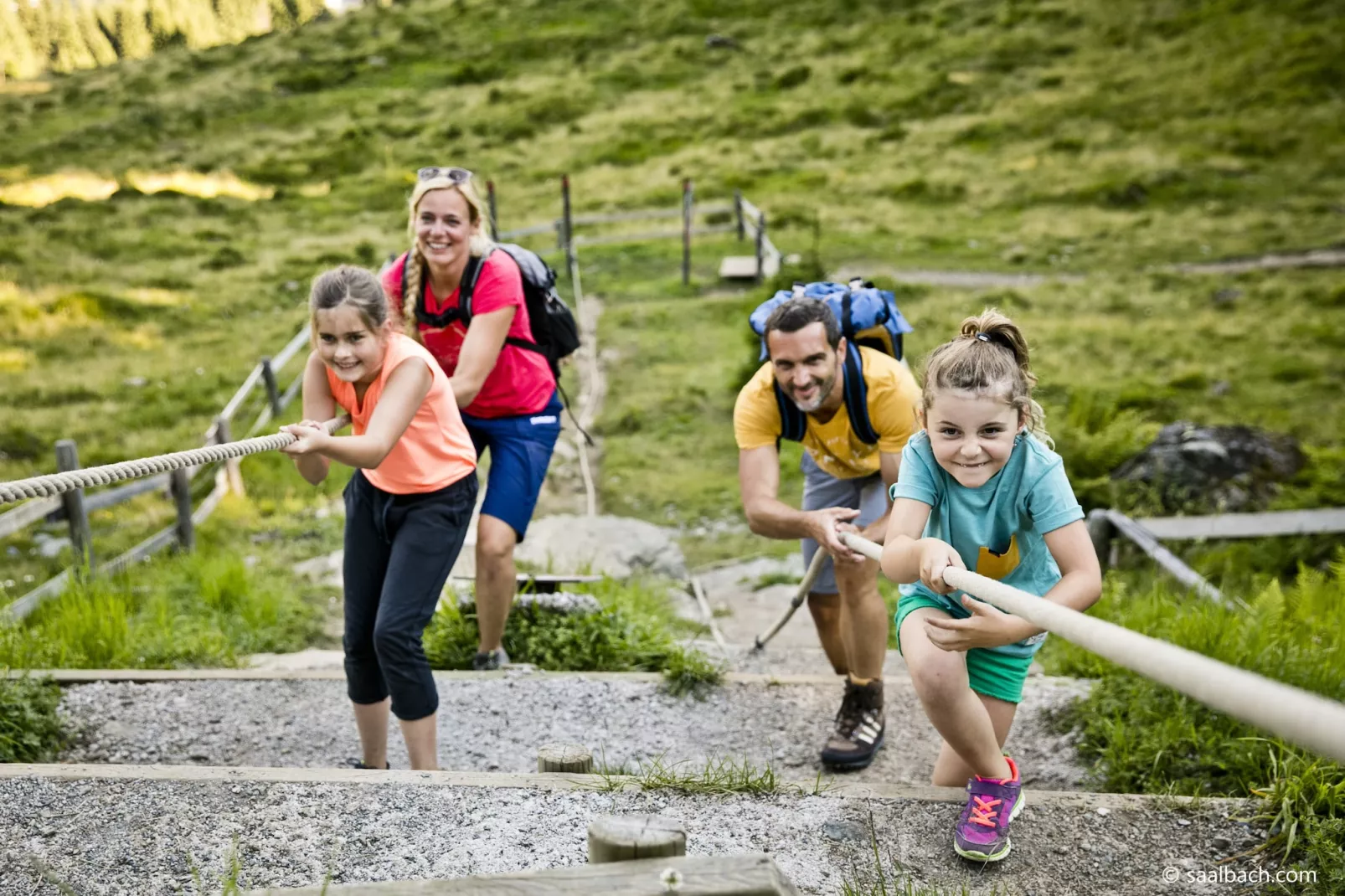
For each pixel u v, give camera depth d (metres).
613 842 2.16
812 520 4.09
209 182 29.23
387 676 3.81
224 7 100.25
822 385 3.95
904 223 23.23
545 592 6.65
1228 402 13.20
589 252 21.91
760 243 19.36
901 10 40.66
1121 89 31.78
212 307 19.08
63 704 4.64
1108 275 19.41
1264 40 33.28
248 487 11.27
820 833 3.13
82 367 15.71
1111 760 4.04
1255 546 9.03
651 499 11.12
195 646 5.90
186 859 2.89
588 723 4.65
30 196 27.61
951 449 3.02
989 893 2.88
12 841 2.96
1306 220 22.34
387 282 4.89
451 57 40.44
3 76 80.06
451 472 3.95
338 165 30.73
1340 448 11.23
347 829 3.06
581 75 37.31
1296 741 1.28
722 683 5.05
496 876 2.11
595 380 14.83
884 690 4.94
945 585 2.78
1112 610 6.30
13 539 9.73
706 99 34.22
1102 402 12.68
